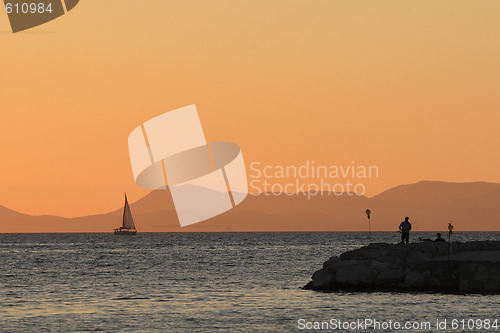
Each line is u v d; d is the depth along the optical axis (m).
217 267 87.81
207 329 36.72
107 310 44.09
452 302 44.25
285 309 43.28
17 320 40.12
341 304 44.56
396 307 42.72
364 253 53.28
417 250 52.47
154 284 62.72
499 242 56.75
